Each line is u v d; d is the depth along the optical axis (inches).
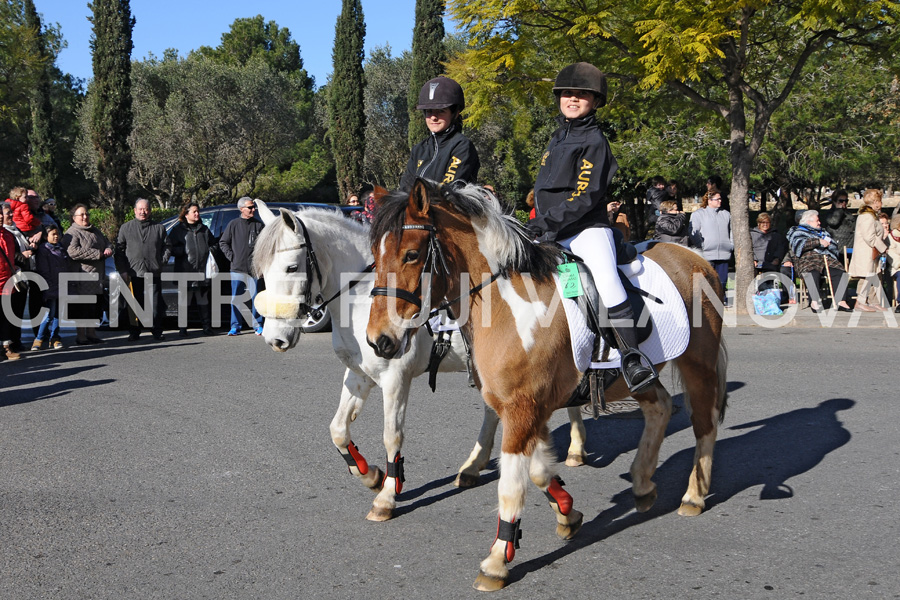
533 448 132.9
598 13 417.4
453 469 195.3
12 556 143.6
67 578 134.3
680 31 379.9
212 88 1288.1
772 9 444.5
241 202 407.5
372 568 137.6
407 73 1312.7
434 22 1000.9
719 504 167.0
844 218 497.4
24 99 971.9
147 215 405.7
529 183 1050.7
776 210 930.1
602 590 127.3
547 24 454.6
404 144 1332.4
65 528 157.1
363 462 175.3
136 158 1232.8
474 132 1109.1
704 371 166.1
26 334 430.3
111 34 932.6
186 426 236.2
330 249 171.2
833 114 760.3
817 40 432.8
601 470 194.2
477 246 133.3
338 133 1093.1
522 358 131.5
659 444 161.6
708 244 419.2
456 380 294.7
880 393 259.3
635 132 784.3
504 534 130.3
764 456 198.8
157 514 164.7
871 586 125.7
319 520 161.3
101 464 199.9
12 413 255.4
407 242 125.4
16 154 1382.9
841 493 169.8
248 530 155.7
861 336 377.4
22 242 368.2
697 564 136.4
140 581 133.0
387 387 165.2
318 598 126.0
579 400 148.3
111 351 374.3
